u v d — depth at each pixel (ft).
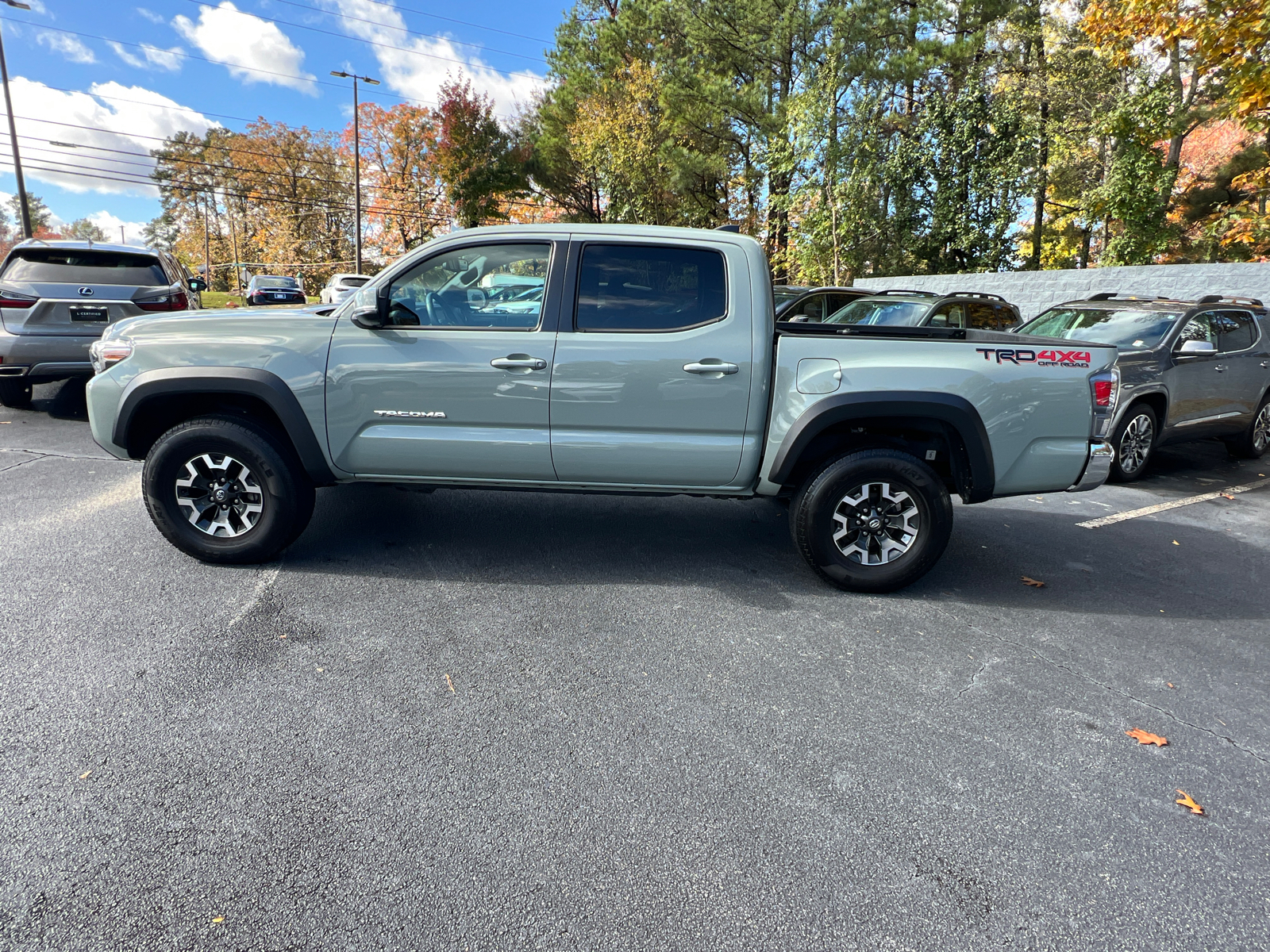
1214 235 70.69
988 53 77.82
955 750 9.22
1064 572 15.65
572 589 13.56
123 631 11.23
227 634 11.28
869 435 13.82
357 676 10.32
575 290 13.20
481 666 10.73
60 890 6.55
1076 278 46.65
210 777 8.11
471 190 131.34
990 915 6.75
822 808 8.07
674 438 13.34
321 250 202.08
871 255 69.15
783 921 6.59
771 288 13.44
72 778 7.98
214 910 6.43
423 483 13.91
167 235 297.53
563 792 8.16
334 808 7.75
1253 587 15.26
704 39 82.28
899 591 14.08
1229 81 37.42
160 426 13.99
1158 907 6.94
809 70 74.18
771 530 17.33
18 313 24.77
